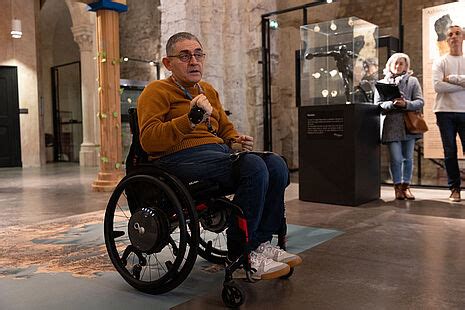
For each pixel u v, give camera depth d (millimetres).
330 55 5508
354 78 5375
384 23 8742
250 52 8070
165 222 2160
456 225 3697
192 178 2213
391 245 3088
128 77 11727
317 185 4934
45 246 3207
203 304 2084
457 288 2234
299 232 3520
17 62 11289
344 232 3504
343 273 2498
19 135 11281
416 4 8320
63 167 10969
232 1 7945
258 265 2176
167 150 2270
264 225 2311
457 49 4660
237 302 2043
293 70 8656
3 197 5785
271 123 8289
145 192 2283
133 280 2256
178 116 2277
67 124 14180
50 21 13594
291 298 2133
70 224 3988
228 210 2311
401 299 2098
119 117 6426
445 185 6242
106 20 6227
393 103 4805
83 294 2230
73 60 14430
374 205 4719
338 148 4750
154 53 11062
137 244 2213
